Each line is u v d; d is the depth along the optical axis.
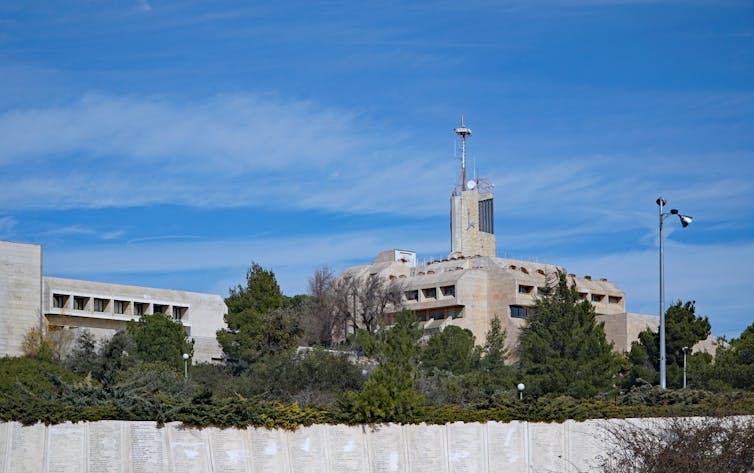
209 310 115.94
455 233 142.62
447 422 48.72
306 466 46.62
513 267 130.00
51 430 43.50
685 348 77.31
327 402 57.78
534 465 48.50
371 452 47.69
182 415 45.16
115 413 44.56
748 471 36.56
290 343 90.56
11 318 98.88
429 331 111.69
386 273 134.75
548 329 80.06
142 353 85.75
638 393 52.88
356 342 77.62
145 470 44.31
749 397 52.44
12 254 99.88
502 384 75.31
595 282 134.00
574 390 73.25
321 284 116.25
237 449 45.66
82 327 101.19
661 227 54.94
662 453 36.97
